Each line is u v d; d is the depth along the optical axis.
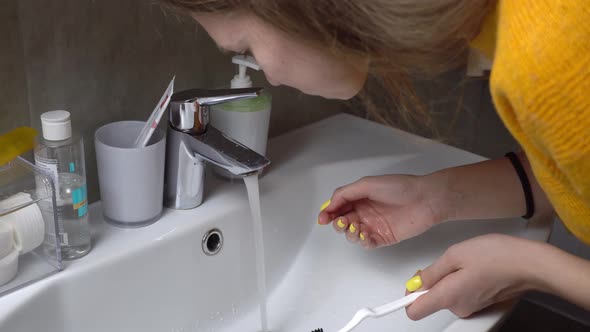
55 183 0.67
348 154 1.00
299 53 0.52
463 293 0.67
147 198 0.74
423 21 0.47
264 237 0.87
